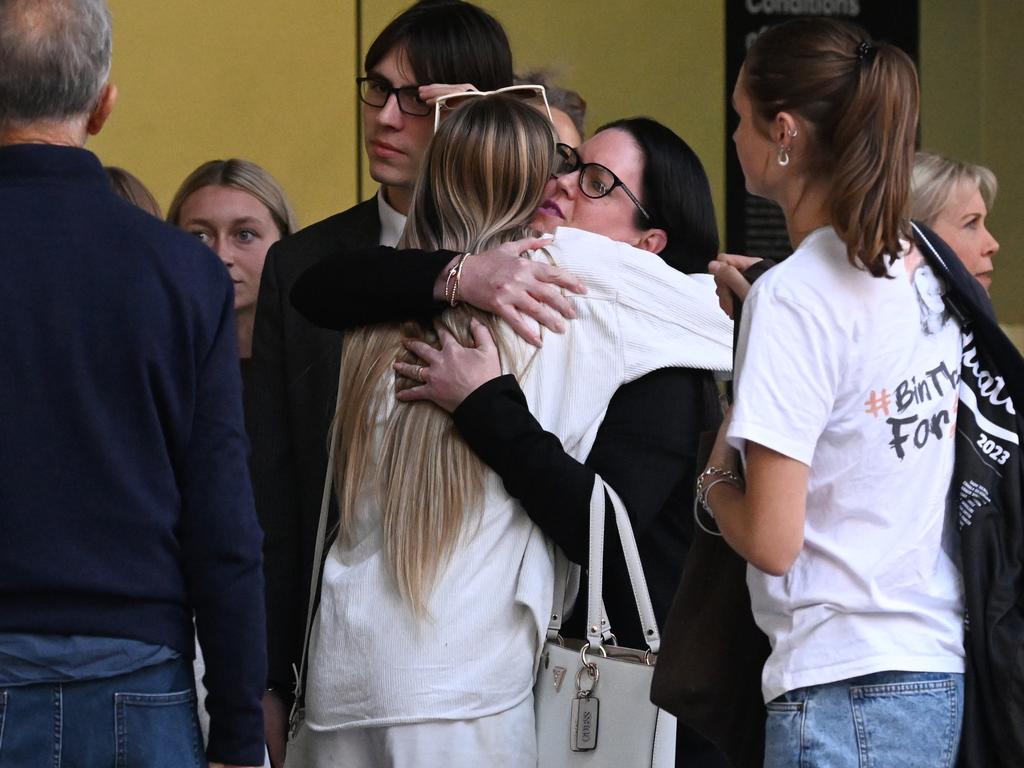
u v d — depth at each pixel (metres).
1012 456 7.09
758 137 7.28
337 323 8.63
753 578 7.25
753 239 18.14
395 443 8.18
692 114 18.14
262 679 7.02
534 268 8.28
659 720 7.95
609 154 9.68
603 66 17.92
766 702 7.17
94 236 6.85
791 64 7.08
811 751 6.92
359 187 17.30
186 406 6.91
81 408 6.70
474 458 8.09
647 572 8.52
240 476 7.00
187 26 16.69
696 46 18.12
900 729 6.86
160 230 7.02
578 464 8.02
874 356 6.95
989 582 7.02
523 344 8.27
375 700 7.89
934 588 7.06
